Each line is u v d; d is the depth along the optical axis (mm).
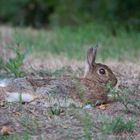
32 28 27453
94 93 12328
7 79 12461
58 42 21094
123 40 20953
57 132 10742
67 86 12180
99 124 11125
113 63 16984
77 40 21062
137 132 10953
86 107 12086
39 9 28656
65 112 11672
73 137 10492
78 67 15461
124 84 14031
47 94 12008
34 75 14453
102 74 12617
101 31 22391
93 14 25797
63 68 15227
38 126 10984
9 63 14031
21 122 11141
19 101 11922
